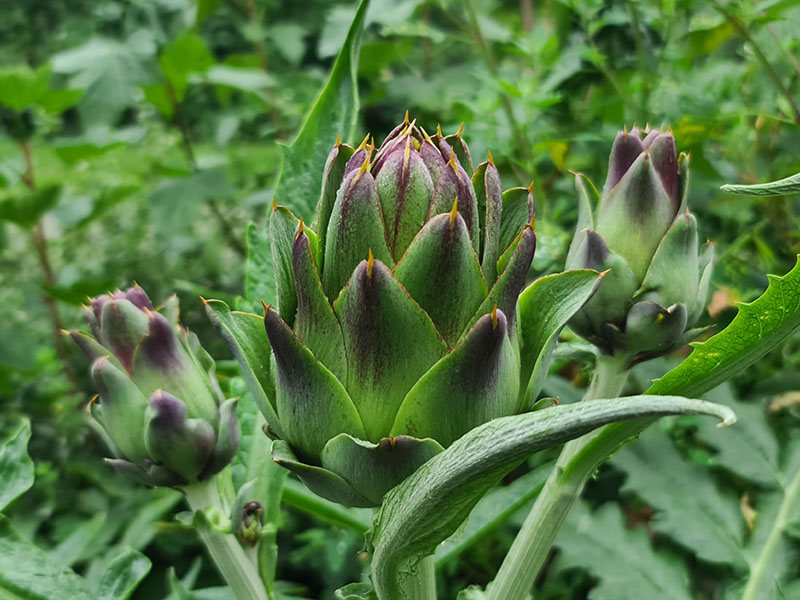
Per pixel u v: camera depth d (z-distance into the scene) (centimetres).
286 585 71
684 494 52
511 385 29
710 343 34
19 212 105
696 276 38
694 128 66
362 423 29
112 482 89
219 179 101
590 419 24
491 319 28
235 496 39
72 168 120
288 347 29
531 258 29
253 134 127
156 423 35
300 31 117
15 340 102
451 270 28
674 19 70
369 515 49
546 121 77
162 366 36
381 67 99
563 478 36
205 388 37
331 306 29
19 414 97
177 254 112
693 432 63
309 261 29
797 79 69
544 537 36
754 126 69
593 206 39
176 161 108
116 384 35
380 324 29
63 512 87
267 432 32
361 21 42
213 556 37
